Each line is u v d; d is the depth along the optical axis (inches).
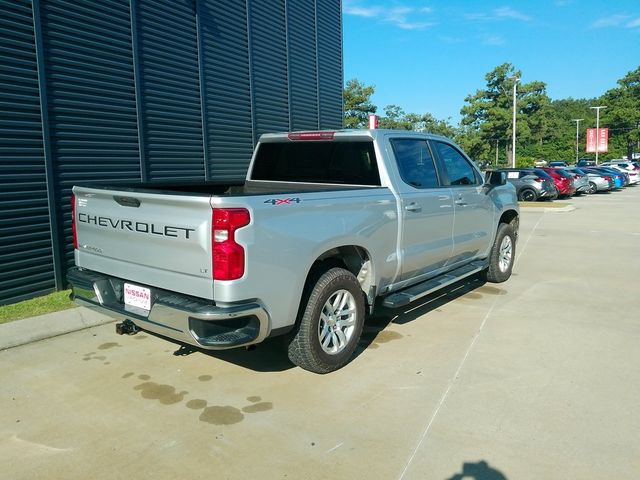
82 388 168.7
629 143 3122.5
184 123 348.2
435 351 197.9
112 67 295.1
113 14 293.6
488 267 298.5
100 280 174.1
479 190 264.1
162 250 153.5
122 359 192.2
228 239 140.1
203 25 359.3
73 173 277.9
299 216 158.6
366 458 129.2
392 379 173.5
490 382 170.7
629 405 154.9
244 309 143.2
